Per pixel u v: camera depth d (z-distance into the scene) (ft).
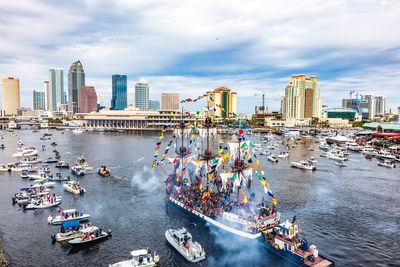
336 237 231.91
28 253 203.72
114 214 275.80
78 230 228.02
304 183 397.19
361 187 378.32
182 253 200.44
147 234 234.17
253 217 223.30
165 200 307.58
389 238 230.89
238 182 253.24
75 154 626.64
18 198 305.94
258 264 192.13
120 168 483.92
